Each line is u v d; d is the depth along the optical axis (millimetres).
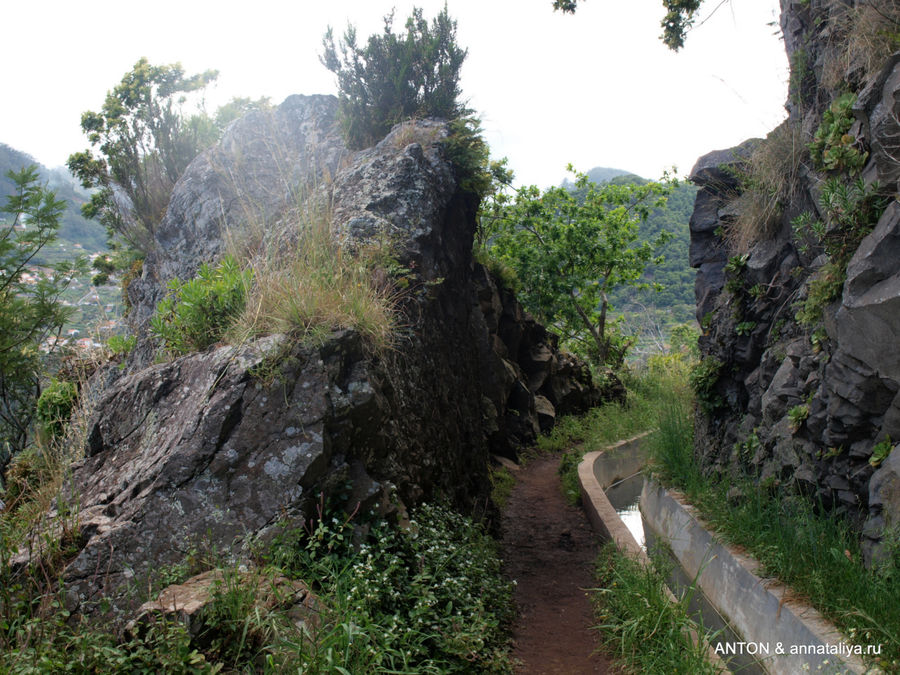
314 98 10891
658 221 36969
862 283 4750
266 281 5523
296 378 4781
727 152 9203
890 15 5148
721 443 8531
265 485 4398
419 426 6699
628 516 10938
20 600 3711
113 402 5758
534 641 5672
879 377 4719
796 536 5430
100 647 3230
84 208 14609
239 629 3389
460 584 4961
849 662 3867
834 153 5430
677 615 5020
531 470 13648
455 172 9180
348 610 3557
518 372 15602
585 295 27500
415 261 7574
